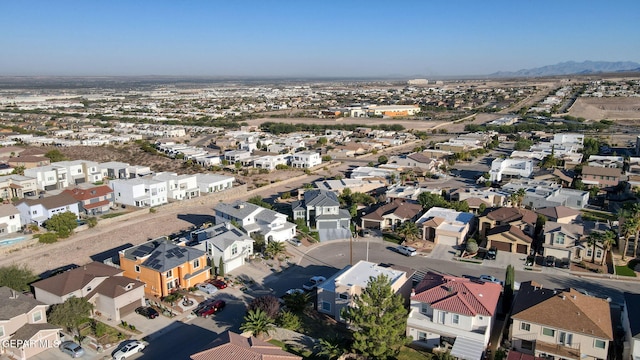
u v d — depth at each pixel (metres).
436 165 146.75
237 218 83.44
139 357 49.50
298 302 57.62
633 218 72.94
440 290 51.97
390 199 103.62
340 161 167.75
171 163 161.75
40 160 141.75
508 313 54.69
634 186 108.19
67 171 124.38
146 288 64.06
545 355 47.31
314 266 73.69
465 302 49.28
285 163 158.50
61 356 49.44
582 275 69.06
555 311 48.50
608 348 47.34
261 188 126.94
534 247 79.31
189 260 65.00
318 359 48.72
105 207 103.88
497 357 46.88
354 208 95.44
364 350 45.91
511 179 120.69
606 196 109.88
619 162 134.88
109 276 60.91
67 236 87.81
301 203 93.69
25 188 112.88
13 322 50.19
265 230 81.56
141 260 64.19
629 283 66.44
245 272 70.81
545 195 99.94
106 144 196.88
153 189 108.75
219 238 71.25
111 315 57.03
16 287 61.31
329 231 87.69
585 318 47.25
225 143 193.88
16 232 89.38
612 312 56.28
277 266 73.38
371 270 61.44
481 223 84.31
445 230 81.69
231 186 126.12
